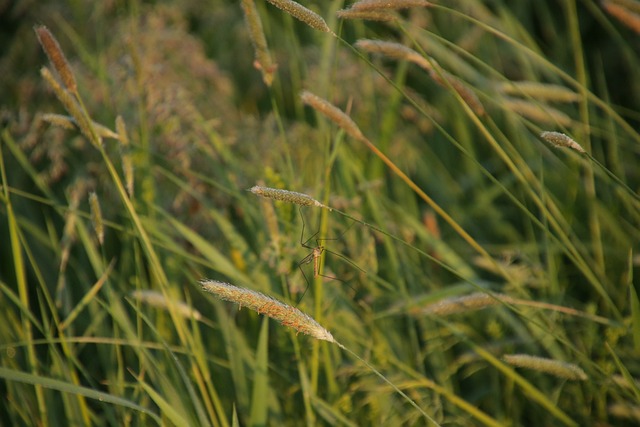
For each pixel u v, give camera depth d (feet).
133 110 5.18
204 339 4.91
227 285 3.94
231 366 4.57
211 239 5.04
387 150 5.34
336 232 4.90
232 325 4.62
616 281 5.07
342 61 5.56
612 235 5.18
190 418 4.41
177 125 5.08
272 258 4.66
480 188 5.54
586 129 4.94
